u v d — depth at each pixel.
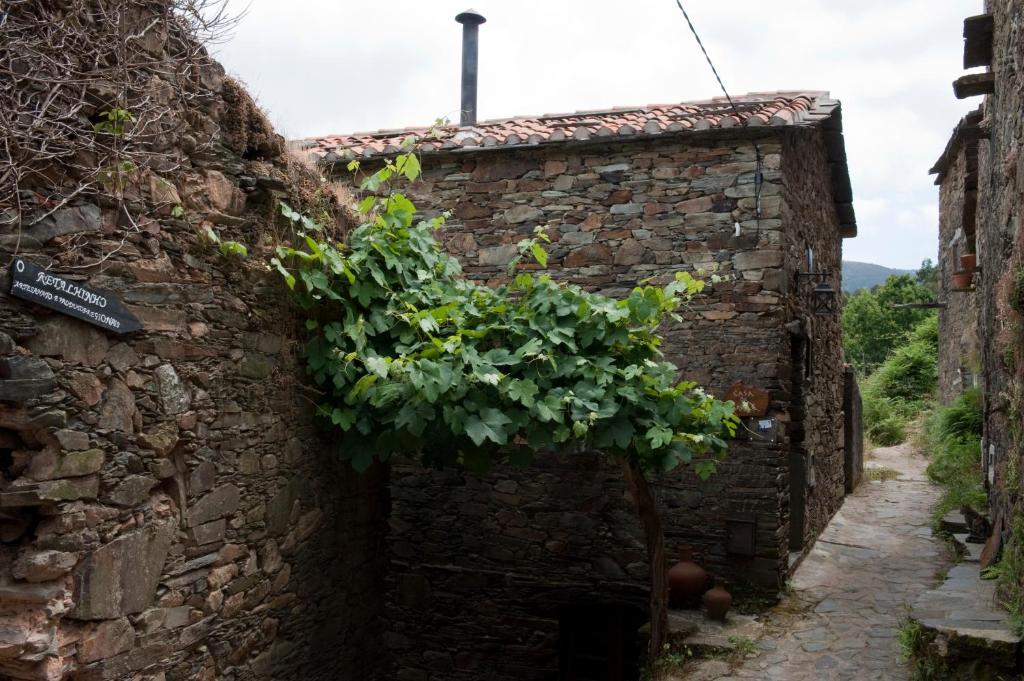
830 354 10.06
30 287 2.96
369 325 4.85
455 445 5.16
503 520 7.62
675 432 5.29
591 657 7.46
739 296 7.04
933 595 5.72
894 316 27.22
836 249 10.89
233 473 4.12
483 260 7.75
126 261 3.40
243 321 4.18
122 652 3.39
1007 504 5.87
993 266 7.37
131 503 3.44
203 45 3.92
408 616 7.87
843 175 9.91
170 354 3.65
